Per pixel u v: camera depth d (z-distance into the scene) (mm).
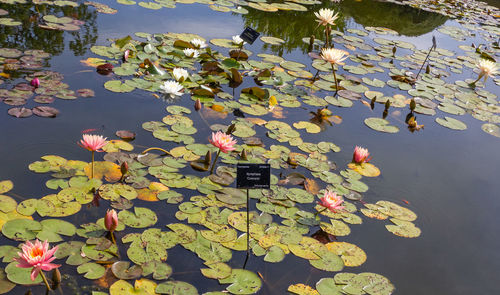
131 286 2064
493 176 3723
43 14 5434
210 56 4965
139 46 4840
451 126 4520
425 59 6023
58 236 2297
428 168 3678
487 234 2980
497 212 3236
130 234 2389
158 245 2346
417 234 2834
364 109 4578
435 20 8844
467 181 3586
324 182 3184
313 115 4227
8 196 2512
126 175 2854
